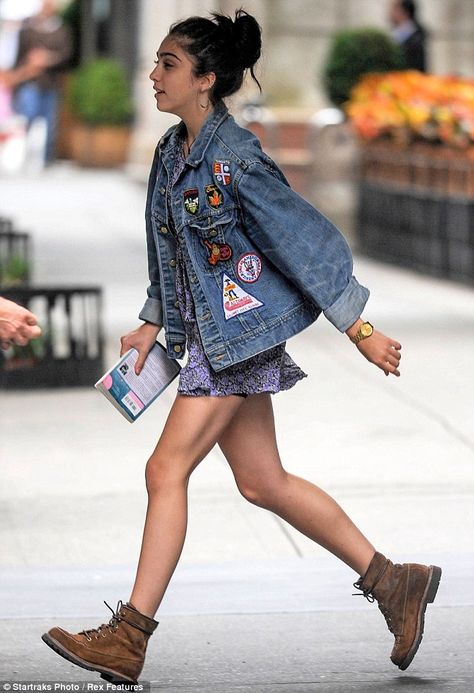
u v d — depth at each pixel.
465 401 19.81
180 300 10.03
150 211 10.26
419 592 10.38
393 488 15.43
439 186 32.12
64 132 64.06
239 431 10.27
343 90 39.00
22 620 11.66
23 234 28.11
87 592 12.29
